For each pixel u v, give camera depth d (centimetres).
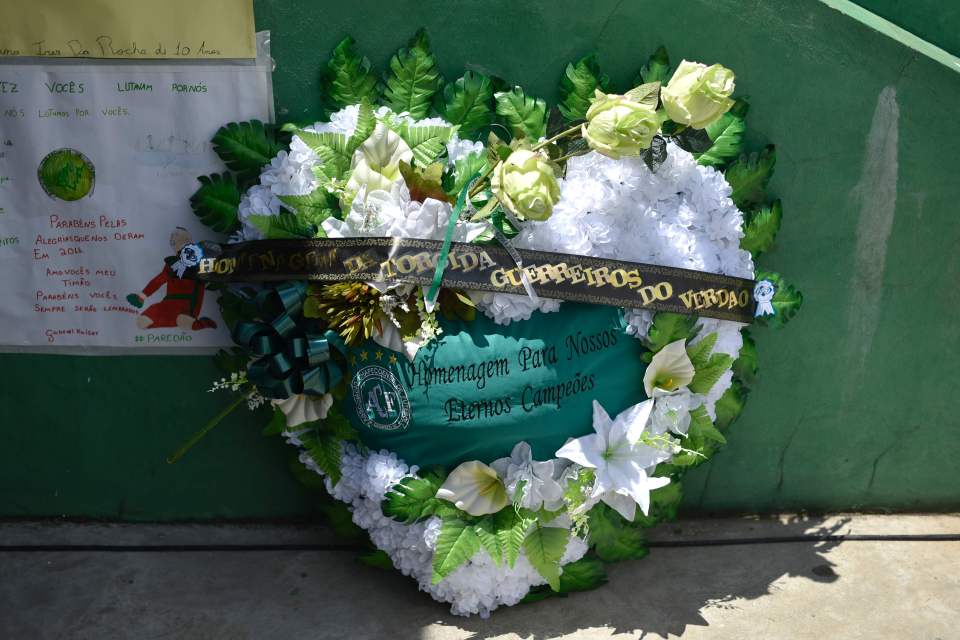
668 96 217
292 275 229
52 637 239
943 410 286
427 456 234
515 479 229
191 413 275
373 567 266
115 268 257
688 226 241
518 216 216
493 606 246
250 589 258
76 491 284
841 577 264
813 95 256
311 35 242
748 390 271
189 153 248
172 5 238
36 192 252
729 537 282
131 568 266
